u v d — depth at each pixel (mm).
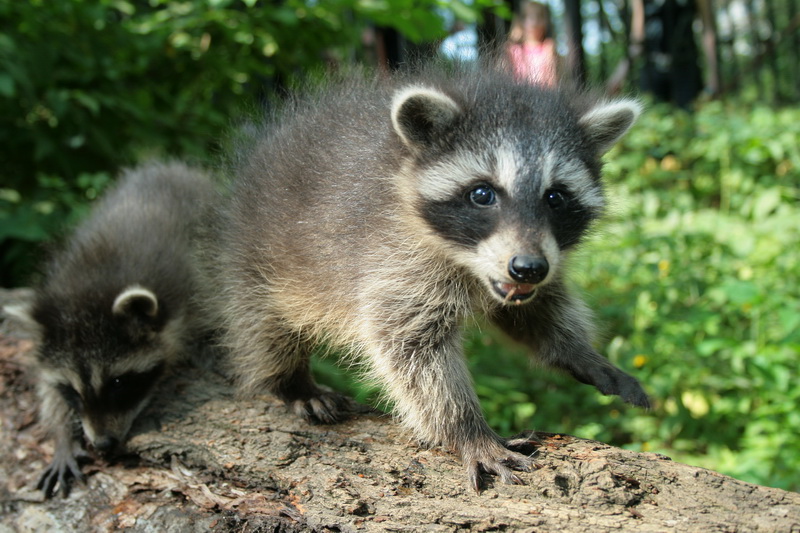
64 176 1054
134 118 1034
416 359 726
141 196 933
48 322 827
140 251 873
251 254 798
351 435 734
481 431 707
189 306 867
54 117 1015
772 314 1012
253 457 726
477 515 664
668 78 1936
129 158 1104
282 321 794
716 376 981
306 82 913
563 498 670
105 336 821
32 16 959
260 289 798
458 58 813
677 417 946
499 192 715
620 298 1085
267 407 779
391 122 747
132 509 738
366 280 736
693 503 659
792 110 1757
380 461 709
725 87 2021
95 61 1006
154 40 1017
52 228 975
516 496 675
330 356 942
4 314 882
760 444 892
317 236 753
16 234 958
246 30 1019
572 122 737
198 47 1049
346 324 759
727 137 1521
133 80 1064
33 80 959
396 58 1348
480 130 724
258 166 809
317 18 1032
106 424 779
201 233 859
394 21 1013
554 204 722
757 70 2076
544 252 699
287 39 1061
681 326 1013
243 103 1120
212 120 1057
